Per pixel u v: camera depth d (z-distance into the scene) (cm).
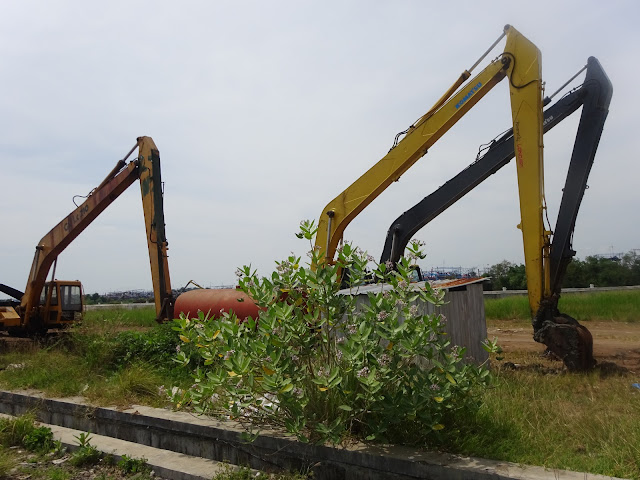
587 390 693
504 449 462
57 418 752
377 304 504
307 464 498
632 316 1731
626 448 445
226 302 1018
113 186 1352
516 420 529
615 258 4003
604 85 915
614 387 695
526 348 1134
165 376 845
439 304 524
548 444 473
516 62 934
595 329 1535
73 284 1631
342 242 632
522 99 922
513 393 642
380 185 1088
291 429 478
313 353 511
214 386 530
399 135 1090
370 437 469
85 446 620
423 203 1066
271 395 571
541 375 804
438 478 427
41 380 869
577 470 416
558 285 910
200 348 586
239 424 576
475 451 455
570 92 950
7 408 838
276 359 471
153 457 583
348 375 490
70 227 1448
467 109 1005
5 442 670
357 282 553
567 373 805
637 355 1026
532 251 901
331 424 482
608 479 389
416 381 473
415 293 561
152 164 1315
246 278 559
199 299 1069
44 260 1515
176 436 605
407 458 445
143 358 924
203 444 578
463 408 510
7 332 1588
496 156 989
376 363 469
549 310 892
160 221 1305
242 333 569
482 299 833
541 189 901
